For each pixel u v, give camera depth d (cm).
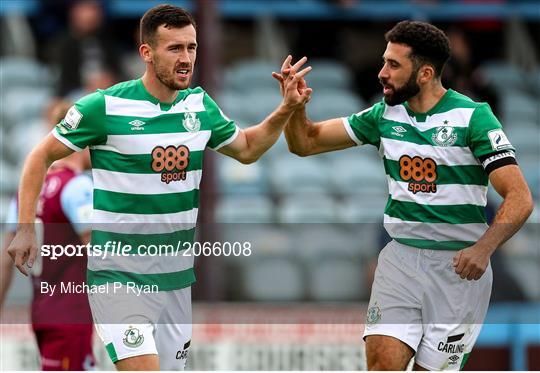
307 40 4712
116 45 4244
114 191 1909
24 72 4434
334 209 3691
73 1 4475
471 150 1925
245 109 4259
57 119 2284
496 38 4806
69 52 3762
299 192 3775
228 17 4706
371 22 4691
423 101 1942
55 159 1897
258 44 4734
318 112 4303
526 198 1880
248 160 2008
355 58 4697
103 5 4138
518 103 4644
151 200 1912
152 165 1902
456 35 3888
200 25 3234
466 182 1938
